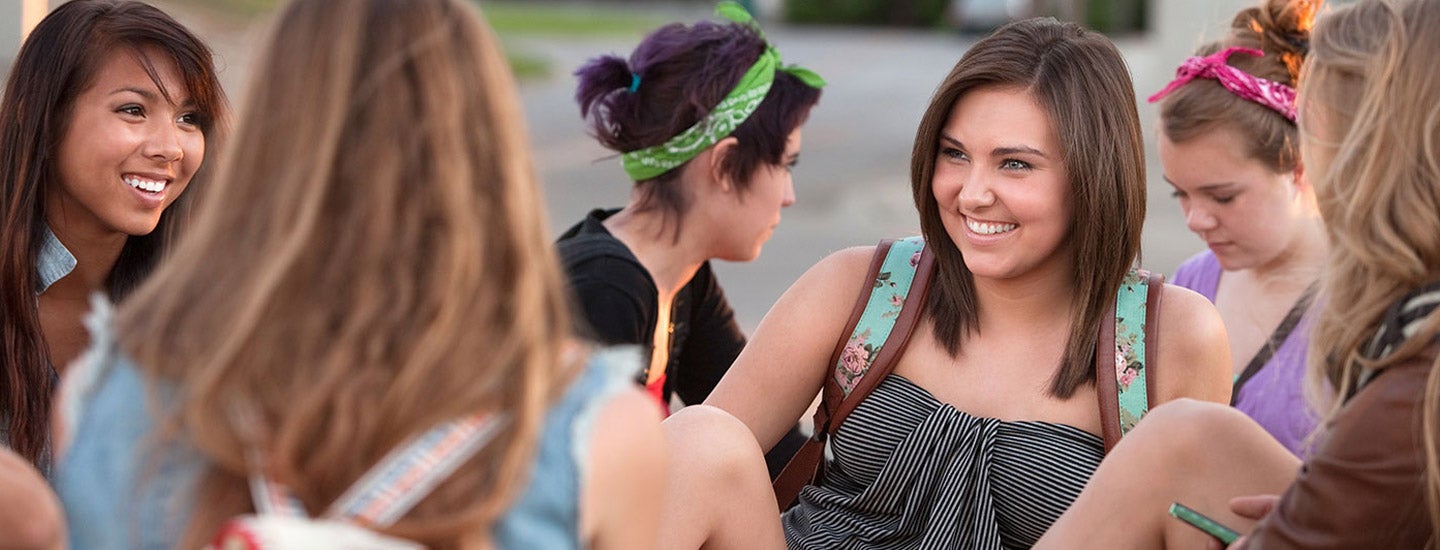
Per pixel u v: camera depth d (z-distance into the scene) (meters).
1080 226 3.46
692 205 4.12
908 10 53.44
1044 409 3.55
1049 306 3.62
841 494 3.69
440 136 1.99
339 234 1.97
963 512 3.48
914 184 3.61
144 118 3.74
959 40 43.88
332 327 1.96
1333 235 2.71
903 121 22.95
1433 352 2.42
